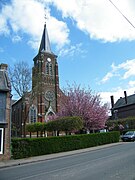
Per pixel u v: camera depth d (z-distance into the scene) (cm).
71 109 3609
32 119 5197
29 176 1034
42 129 3938
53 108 5584
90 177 905
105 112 3662
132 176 877
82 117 3469
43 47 6116
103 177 889
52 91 5716
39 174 1069
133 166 1108
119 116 6481
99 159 1467
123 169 1041
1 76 2148
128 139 3362
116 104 6894
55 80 5847
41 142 2131
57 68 5962
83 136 2680
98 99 3722
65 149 2378
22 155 1933
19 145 1942
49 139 2222
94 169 1095
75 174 997
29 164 1559
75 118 3064
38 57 5959
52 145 2238
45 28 6350
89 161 1407
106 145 2794
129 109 6150
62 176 970
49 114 5456
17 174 1120
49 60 5934
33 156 2014
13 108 6022
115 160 1358
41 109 5372
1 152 1838
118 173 952
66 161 1526
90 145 2755
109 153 1806
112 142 3216
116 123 5084
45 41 6166
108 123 5003
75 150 2425
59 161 1573
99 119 3566
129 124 5000
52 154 2122
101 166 1171
